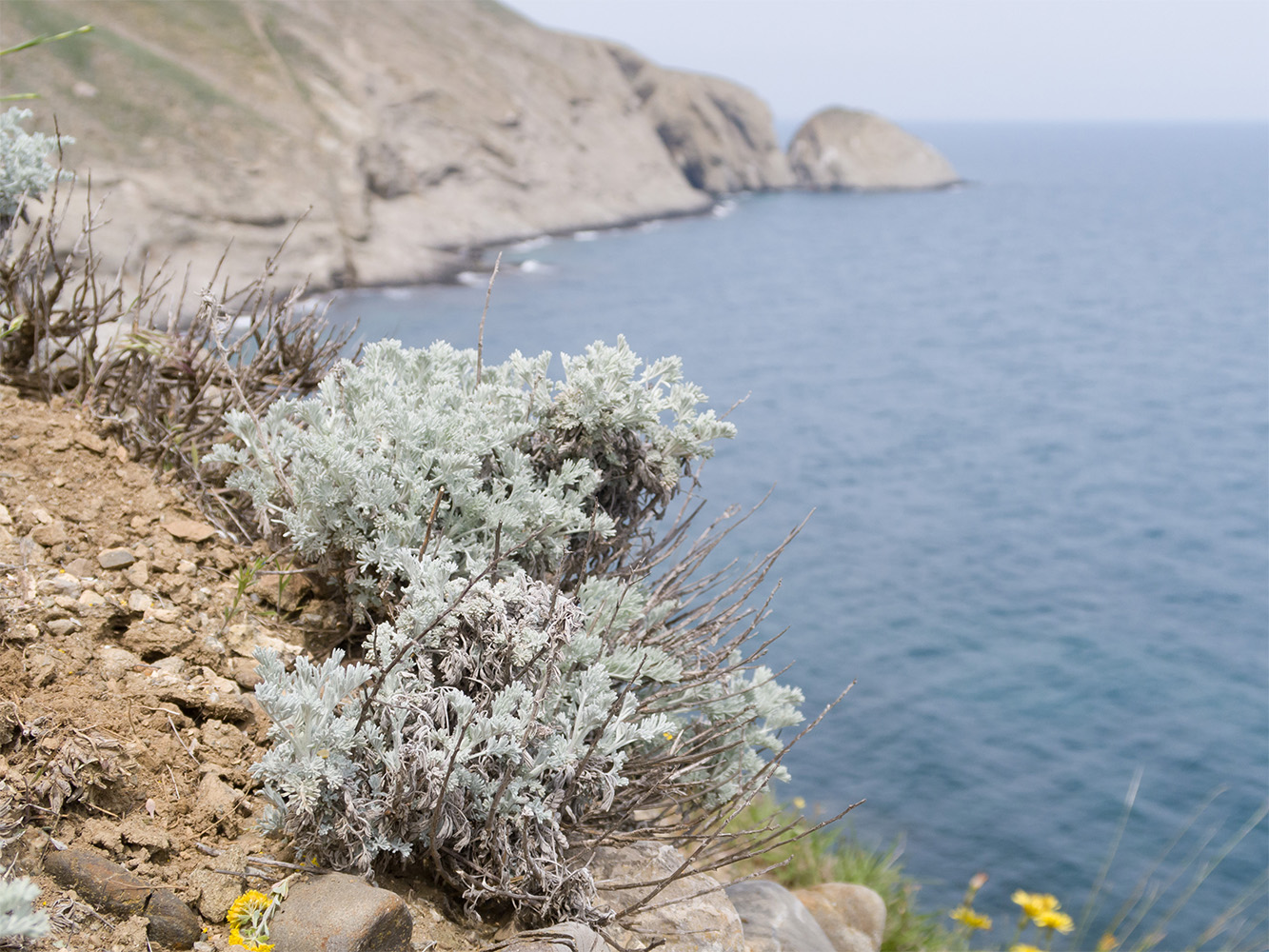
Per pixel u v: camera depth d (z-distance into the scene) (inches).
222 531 146.7
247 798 107.5
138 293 162.6
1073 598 960.3
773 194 4116.6
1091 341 2308.1
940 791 606.2
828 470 1306.6
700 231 2972.4
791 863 235.5
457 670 112.5
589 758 112.0
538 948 99.9
